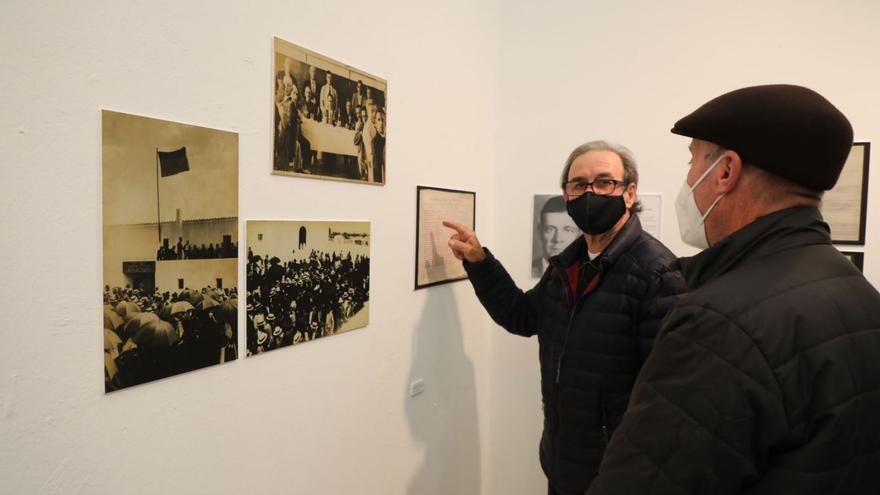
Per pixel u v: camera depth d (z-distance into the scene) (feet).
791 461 1.98
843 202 5.81
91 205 2.57
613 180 4.76
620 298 4.58
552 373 5.08
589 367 4.69
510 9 7.06
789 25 5.89
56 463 2.50
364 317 4.68
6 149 2.26
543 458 5.35
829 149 2.27
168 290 2.95
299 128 3.81
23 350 2.35
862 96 5.68
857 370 2.04
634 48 6.52
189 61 3.01
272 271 3.66
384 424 5.08
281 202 3.71
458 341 6.48
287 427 3.91
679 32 6.31
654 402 2.24
